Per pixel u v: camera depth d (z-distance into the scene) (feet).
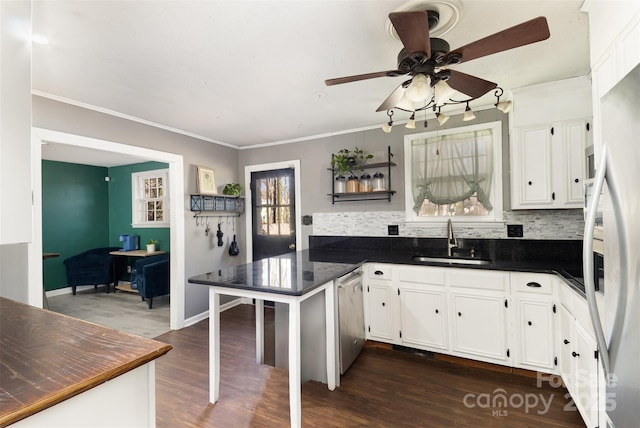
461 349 8.38
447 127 10.46
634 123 2.89
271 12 5.10
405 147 11.14
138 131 10.43
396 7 5.02
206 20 5.26
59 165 17.67
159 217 18.13
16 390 2.34
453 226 10.44
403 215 11.23
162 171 17.74
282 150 13.71
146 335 10.94
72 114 8.67
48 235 17.12
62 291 17.38
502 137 9.74
